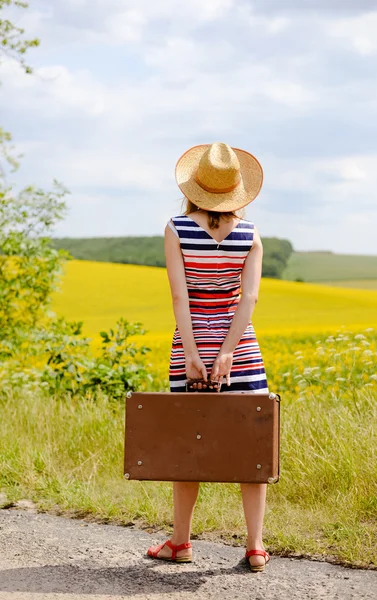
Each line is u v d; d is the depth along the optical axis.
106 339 10.02
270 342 19.09
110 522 4.94
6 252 10.63
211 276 3.90
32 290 10.75
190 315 3.89
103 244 71.00
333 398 7.14
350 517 4.68
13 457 6.25
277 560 4.13
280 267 64.38
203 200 3.93
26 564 4.10
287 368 12.16
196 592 3.67
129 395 3.78
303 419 6.30
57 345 10.11
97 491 5.57
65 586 3.76
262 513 3.98
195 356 3.81
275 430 3.68
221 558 4.17
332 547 4.29
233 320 3.85
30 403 8.16
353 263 69.75
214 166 3.90
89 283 36.62
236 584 3.77
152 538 4.57
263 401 3.67
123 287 35.84
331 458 5.40
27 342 10.40
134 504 5.16
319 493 5.16
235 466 3.68
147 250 68.56
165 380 11.38
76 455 6.50
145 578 3.87
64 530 4.74
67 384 9.52
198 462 3.70
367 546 4.21
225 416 3.69
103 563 4.11
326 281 60.84
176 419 3.72
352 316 29.95
